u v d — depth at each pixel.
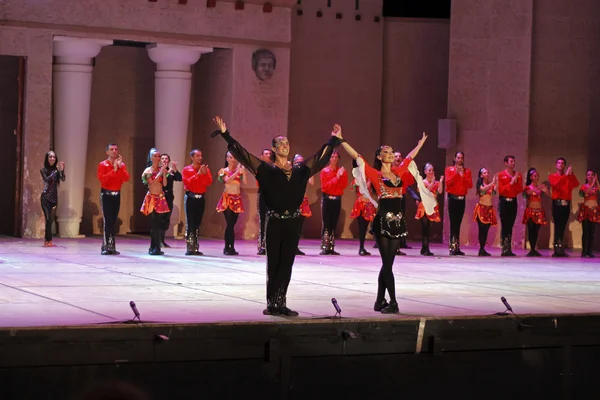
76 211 19.00
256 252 17.03
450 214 17.59
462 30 19.86
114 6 18.62
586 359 10.24
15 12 17.92
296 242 9.65
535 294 11.92
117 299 10.48
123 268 13.76
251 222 19.83
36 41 18.09
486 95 19.70
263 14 19.67
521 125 19.44
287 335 9.04
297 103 21.09
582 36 19.66
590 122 19.72
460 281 13.20
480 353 9.78
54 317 8.94
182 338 8.66
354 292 11.66
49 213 16.84
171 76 19.44
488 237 19.75
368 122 21.48
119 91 20.66
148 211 15.94
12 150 19.58
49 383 8.26
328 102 21.25
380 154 10.59
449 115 19.97
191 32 19.19
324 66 21.22
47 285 11.57
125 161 20.75
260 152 19.75
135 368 8.52
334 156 17.11
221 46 19.42
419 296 11.44
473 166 19.81
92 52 18.78
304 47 21.09
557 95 19.62
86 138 19.05
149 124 20.92
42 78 18.20
